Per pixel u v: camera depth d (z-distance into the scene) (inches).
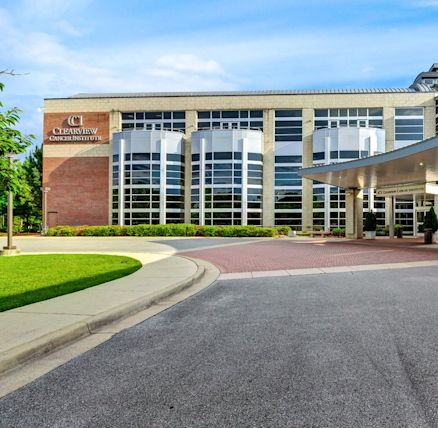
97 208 1819.6
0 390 157.4
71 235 1600.6
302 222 1728.6
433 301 310.3
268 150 1770.4
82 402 145.5
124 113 1851.6
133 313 291.9
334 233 1462.8
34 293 339.0
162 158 1722.4
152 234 1531.7
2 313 265.6
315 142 1700.3
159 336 231.0
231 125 1803.6
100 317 255.3
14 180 457.1
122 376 169.5
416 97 1723.7
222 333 233.5
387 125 1727.4
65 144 1854.1
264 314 279.6
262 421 129.5
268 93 1824.6
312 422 128.3
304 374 167.8
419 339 212.2
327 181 1167.6
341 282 415.5
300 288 384.8
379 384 156.3
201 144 1727.4
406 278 435.2
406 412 133.8
